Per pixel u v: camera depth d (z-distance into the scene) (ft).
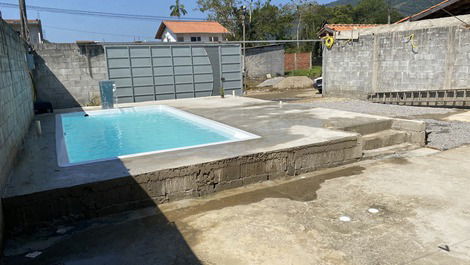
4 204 10.98
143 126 30.37
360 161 18.21
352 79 46.32
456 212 11.62
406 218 11.27
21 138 19.54
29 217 11.40
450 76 35.68
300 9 141.08
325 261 8.96
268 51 87.56
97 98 40.32
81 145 24.34
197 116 28.55
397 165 17.10
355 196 13.26
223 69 47.62
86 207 12.15
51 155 16.78
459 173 15.53
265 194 13.93
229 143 17.46
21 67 24.21
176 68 44.47
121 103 41.88
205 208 12.74
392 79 41.27
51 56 37.50
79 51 38.73
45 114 34.40
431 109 34.99
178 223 11.53
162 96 44.24
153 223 11.63
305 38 141.08
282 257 9.21
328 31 50.80
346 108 37.27
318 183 15.01
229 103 37.50
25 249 10.30
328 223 11.08
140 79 42.52
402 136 21.26
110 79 40.81
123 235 10.85
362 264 8.78
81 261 9.43
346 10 164.35
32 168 14.24
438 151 19.76
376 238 10.04
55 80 38.06
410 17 44.11
